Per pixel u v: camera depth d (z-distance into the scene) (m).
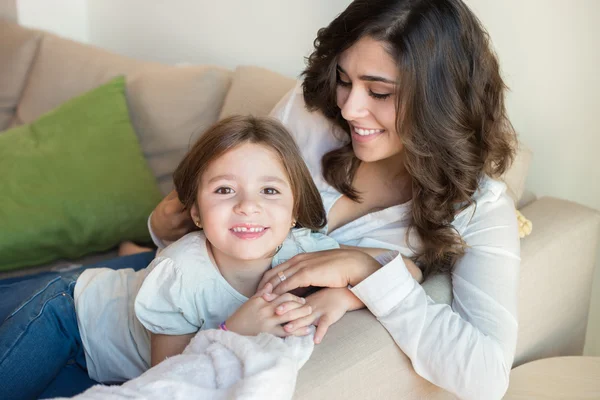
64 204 1.86
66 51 2.40
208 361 0.94
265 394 0.85
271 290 1.11
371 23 1.14
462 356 1.07
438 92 1.18
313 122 1.42
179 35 2.60
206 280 1.15
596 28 1.59
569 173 1.74
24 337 1.19
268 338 1.00
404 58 1.14
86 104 2.07
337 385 1.00
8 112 2.54
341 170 1.37
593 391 1.30
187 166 1.17
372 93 1.20
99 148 1.98
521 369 1.38
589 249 1.55
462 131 1.22
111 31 2.93
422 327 1.09
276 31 2.21
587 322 1.70
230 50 2.40
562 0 1.62
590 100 1.64
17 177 1.92
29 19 2.88
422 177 1.23
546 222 1.50
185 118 1.97
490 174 1.31
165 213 1.41
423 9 1.15
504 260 1.19
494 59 1.26
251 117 1.17
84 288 1.26
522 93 1.76
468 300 1.18
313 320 1.08
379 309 1.11
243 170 1.11
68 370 1.29
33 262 1.83
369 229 1.34
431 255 1.27
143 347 1.22
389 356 1.09
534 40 1.70
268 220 1.12
